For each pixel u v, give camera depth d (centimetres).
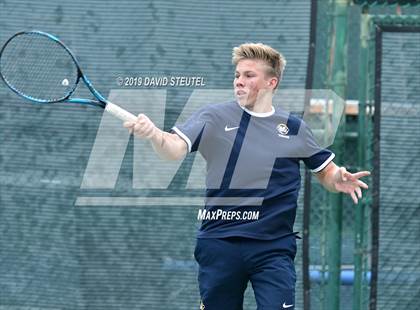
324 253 1484
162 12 1470
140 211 1484
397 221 1486
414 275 1484
